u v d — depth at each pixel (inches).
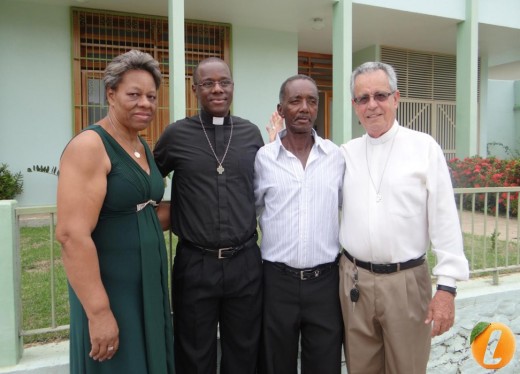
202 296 89.1
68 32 293.7
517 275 161.9
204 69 90.7
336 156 94.9
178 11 256.8
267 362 94.2
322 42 402.9
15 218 98.4
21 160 288.2
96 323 70.4
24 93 286.0
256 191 96.0
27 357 101.8
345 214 92.4
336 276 95.3
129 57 74.4
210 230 87.9
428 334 90.4
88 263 69.7
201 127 92.2
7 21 279.3
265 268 94.7
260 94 358.9
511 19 378.6
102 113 306.3
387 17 344.8
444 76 459.8
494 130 585.9
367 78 86.4
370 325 89.7
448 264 84.5
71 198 69.1
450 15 349.7
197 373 90.6
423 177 85.1
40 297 139.9
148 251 78.1
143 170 77.9
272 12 321.4
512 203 278.8
